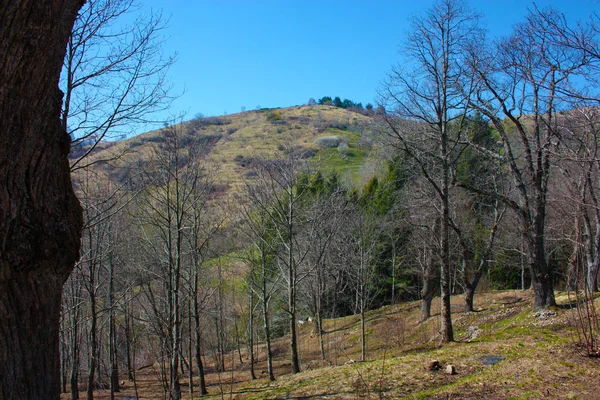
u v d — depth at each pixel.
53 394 2.99
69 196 3.19
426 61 12.53
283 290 23.06
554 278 25.30
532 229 13.88
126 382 19.86
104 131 6.99
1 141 2.66
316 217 16.34
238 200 16.56
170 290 12.20
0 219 2.69
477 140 15.82
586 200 14.14
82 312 16.33
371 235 23.38
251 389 12.75
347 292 30.58
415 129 13.21
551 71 12.35
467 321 18.09
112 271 14.66
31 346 2.83
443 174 13.08
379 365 10.23
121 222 14.99
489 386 6.85
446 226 12.83
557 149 13.20
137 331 17.14
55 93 2.99
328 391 8.70
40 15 2.68
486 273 27.89
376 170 31.36
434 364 8.80
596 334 8.27
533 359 7.94
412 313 24.77
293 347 15.34
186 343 20.05
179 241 12.39
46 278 2.93
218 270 19.84
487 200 25.44
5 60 2.59
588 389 5.93
